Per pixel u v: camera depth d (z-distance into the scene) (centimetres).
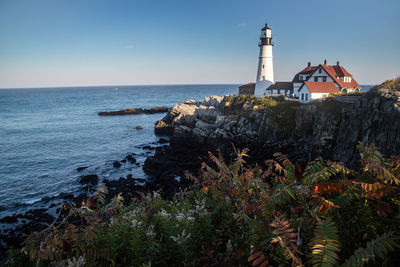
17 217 2098
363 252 340
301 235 419
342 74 5109
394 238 340
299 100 4584
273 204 486
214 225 578
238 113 4934
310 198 484
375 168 469
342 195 470
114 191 2522
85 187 2705
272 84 6638
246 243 476
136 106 12512
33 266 505
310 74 5391
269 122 3809
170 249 495
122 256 497
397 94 2362
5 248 1661
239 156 690
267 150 3450
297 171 525
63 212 2133
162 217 584
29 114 9581
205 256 411
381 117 2342
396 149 2105
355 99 2992
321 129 3114
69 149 4369
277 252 407
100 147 4500
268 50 6500
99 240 492
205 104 6694
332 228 361
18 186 2786
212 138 4175
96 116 8812
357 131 2620
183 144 4219
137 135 5550
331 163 538
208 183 759
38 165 3512
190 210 595
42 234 502
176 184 2519
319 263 342
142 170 3228
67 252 468
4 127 6700
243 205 532
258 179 616
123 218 587
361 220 437
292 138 3544
